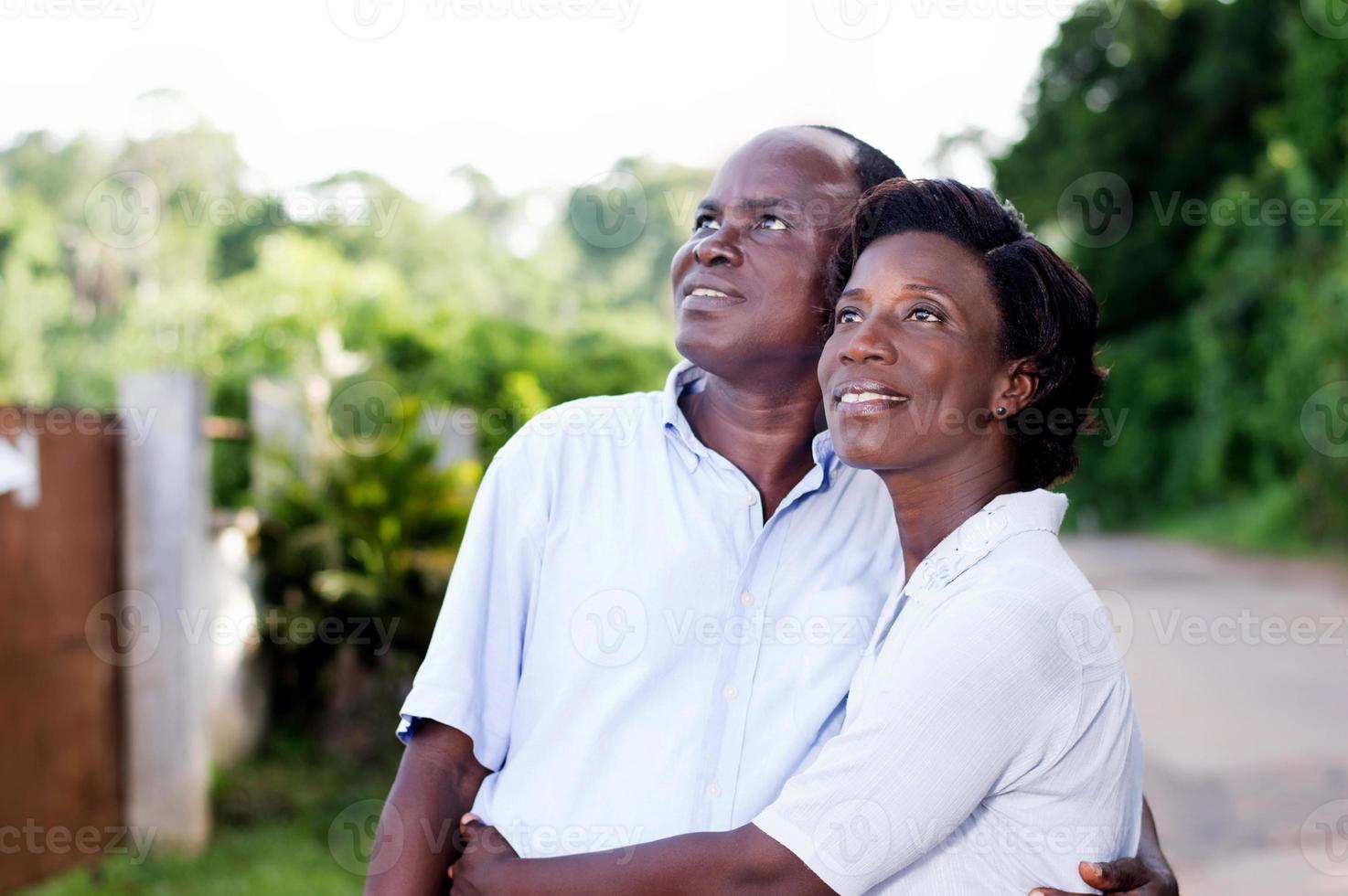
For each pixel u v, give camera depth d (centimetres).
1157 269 1886
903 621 158
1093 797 151
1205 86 1766
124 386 510
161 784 500
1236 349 1552
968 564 155
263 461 635
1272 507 1443
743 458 181
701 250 174
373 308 748
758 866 146
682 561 172
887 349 156
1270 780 538
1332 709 666
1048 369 162
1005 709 145
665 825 164
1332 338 1291
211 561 549
